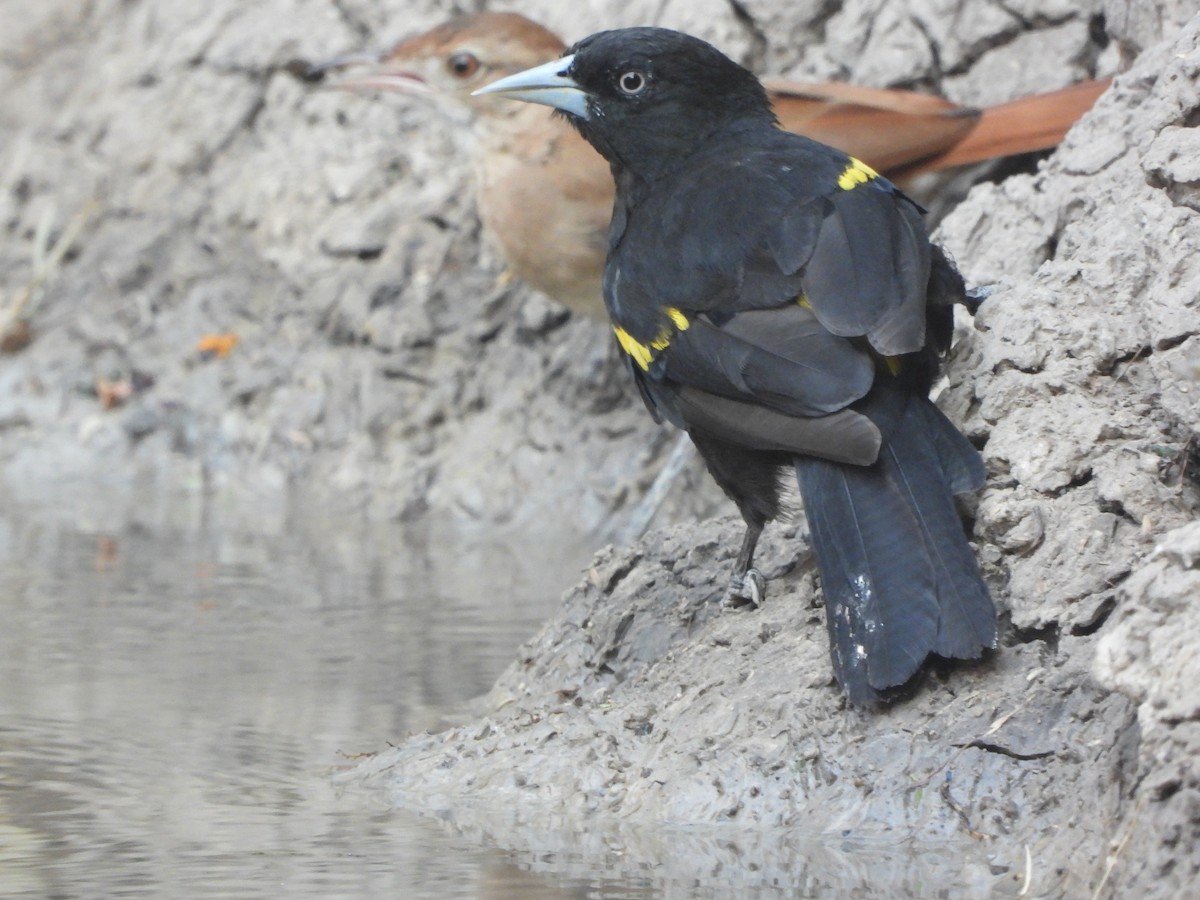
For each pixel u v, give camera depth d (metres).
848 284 8.72
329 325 19.23
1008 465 8.98
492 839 8.24
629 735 9.14
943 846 7.77
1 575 14.79
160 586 14.36
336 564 15.31
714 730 8.79
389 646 12.22
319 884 7.61
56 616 13.23
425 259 19.02
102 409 19.88
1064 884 7.23
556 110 10.91
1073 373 9.20
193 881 7.67
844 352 8.58
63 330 20.81
